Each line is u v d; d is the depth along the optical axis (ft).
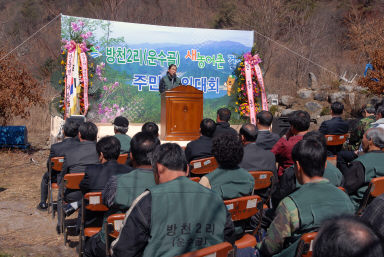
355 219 3.13
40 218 14.67
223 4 91.56
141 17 82.79
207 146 12.59
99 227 9.55
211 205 5.88
